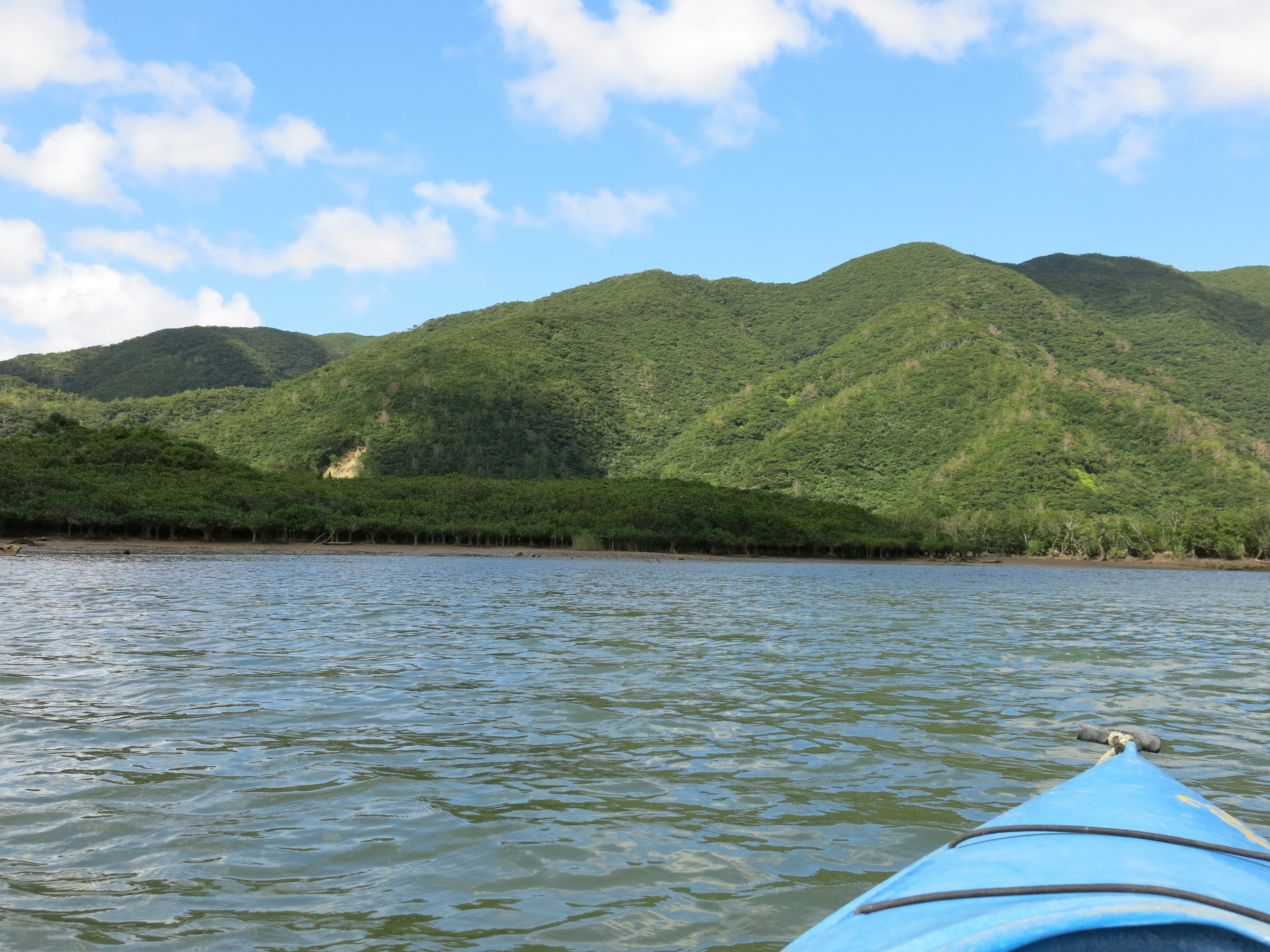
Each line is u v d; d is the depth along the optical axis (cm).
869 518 12519
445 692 1346
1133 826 465
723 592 4156
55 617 2236
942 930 343
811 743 1066
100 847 678
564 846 701
